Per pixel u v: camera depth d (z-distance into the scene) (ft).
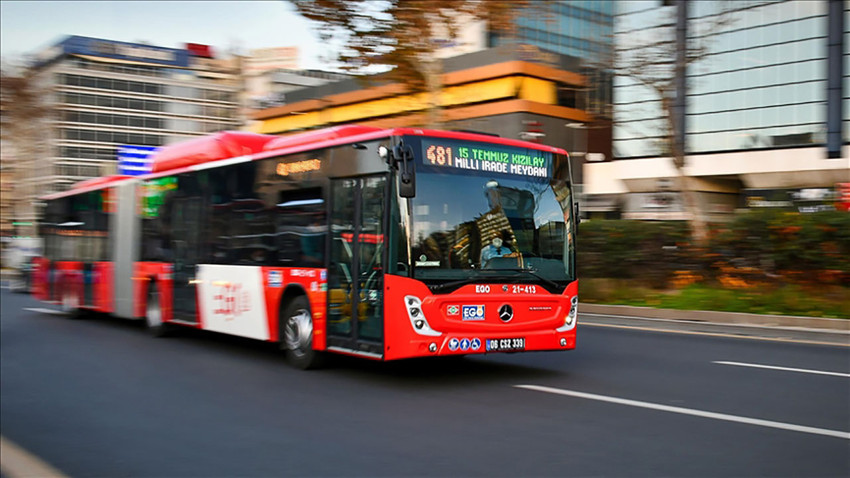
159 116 284.20
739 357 37.91
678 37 82.02
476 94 150.41
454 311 30.17
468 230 31.07
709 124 147.74
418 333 29.60
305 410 26.58
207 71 278.67
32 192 262.47
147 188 51.67
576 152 154.61
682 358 37.63
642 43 82.43
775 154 139.13
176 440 22.74
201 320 44.50
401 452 20.74
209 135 46.91
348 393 29.63
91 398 29.53
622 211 156.04
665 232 67.36
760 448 20.45
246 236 40.24
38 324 59.47
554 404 26.61
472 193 31.45
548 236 33.09
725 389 29.09
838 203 59.06
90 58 275.59
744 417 24.16
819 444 20.83
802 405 26.02
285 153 37.35
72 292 63.21
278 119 192.54
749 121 142.20
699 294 59.93
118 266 55.21
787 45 137.80
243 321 40.19
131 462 20.51
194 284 45.16
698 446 20.70
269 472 19.20
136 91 281.54
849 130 129.70
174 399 29.04
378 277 30.71
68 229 64.90
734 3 124.98
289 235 36.65
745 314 53.16
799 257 58.44
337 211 33.40
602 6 166.50
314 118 178.91
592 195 159.84
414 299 29.60
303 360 35.58
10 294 100.53
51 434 23.93
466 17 72.28
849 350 40.57
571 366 35.37
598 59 87.25
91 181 64.03
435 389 30.07
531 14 75.25
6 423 25.57
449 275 30.25
